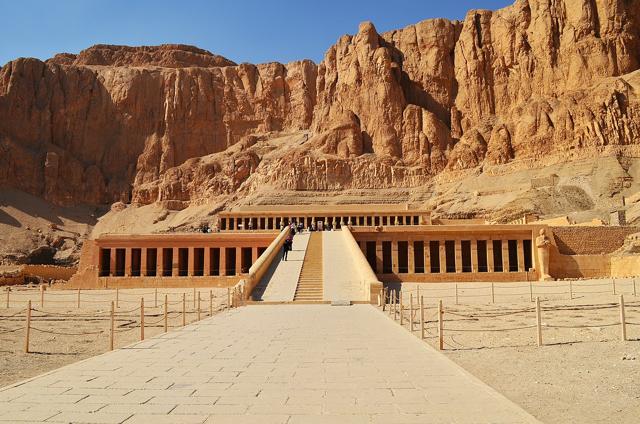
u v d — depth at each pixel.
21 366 16.27
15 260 101.06
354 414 9.30
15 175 132.50
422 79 134.12
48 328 25.30
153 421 8.93
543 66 118.38
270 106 154.75
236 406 9.80
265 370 12.83
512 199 86.12
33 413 9.38
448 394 10.63
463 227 55.44
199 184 134.50
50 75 149.88
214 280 54.62
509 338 19.42
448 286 46.78
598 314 25.14
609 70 108.75
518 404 11.01
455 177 109.75
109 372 12.62
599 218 67.69
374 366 13.29
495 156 105.50
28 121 142.38
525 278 53.06
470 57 128.75
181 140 148.88
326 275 40.06
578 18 115.00
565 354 15.96
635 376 12.91
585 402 11.02
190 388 11.11
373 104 126.62
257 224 81.56
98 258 57.47
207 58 175.50
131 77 152.25
